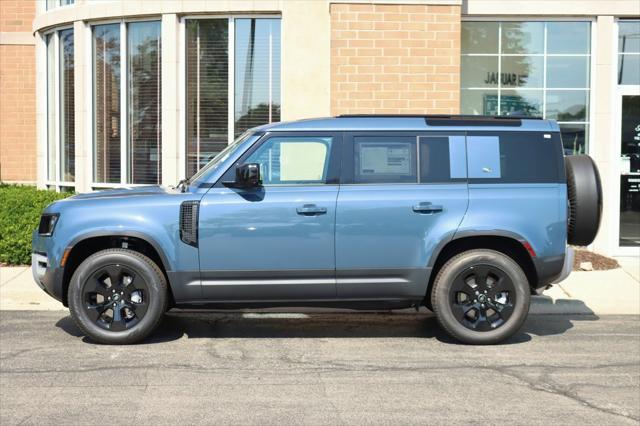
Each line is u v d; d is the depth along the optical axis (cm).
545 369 634
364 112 1125
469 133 711
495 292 704
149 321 698
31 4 1552
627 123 1185
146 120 1244
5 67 1564
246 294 698
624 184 1184
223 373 618
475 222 696
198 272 691
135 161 1258
